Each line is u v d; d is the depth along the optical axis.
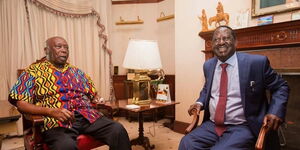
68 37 3.28
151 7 3.87
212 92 1.52
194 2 2.67
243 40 2.15
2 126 1.25
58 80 1.68
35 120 1.36
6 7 2.78
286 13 1.91
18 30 2.81
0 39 2.77
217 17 2.33
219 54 1.43
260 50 2.06
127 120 3.61
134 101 2.19
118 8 3.92
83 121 1.64
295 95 1.92
